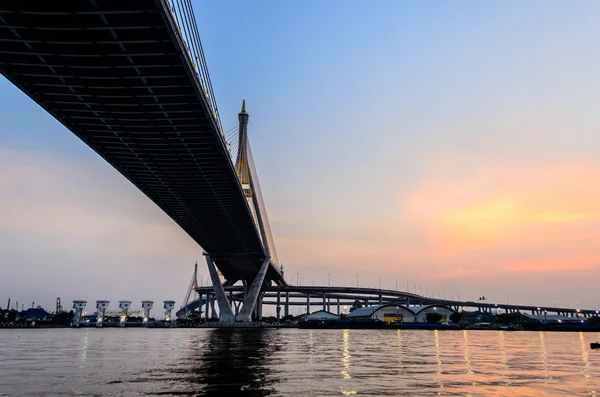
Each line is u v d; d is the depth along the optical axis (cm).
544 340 7606
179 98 4444
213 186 7400
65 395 2005
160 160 6156
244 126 12331
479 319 19775
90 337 8356
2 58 3744
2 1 3084
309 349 4759
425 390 2122
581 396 2008
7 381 2405
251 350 4616
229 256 13888
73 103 4494
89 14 3200
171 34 3394
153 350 4656
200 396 1975
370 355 3997
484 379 2483
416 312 16600
